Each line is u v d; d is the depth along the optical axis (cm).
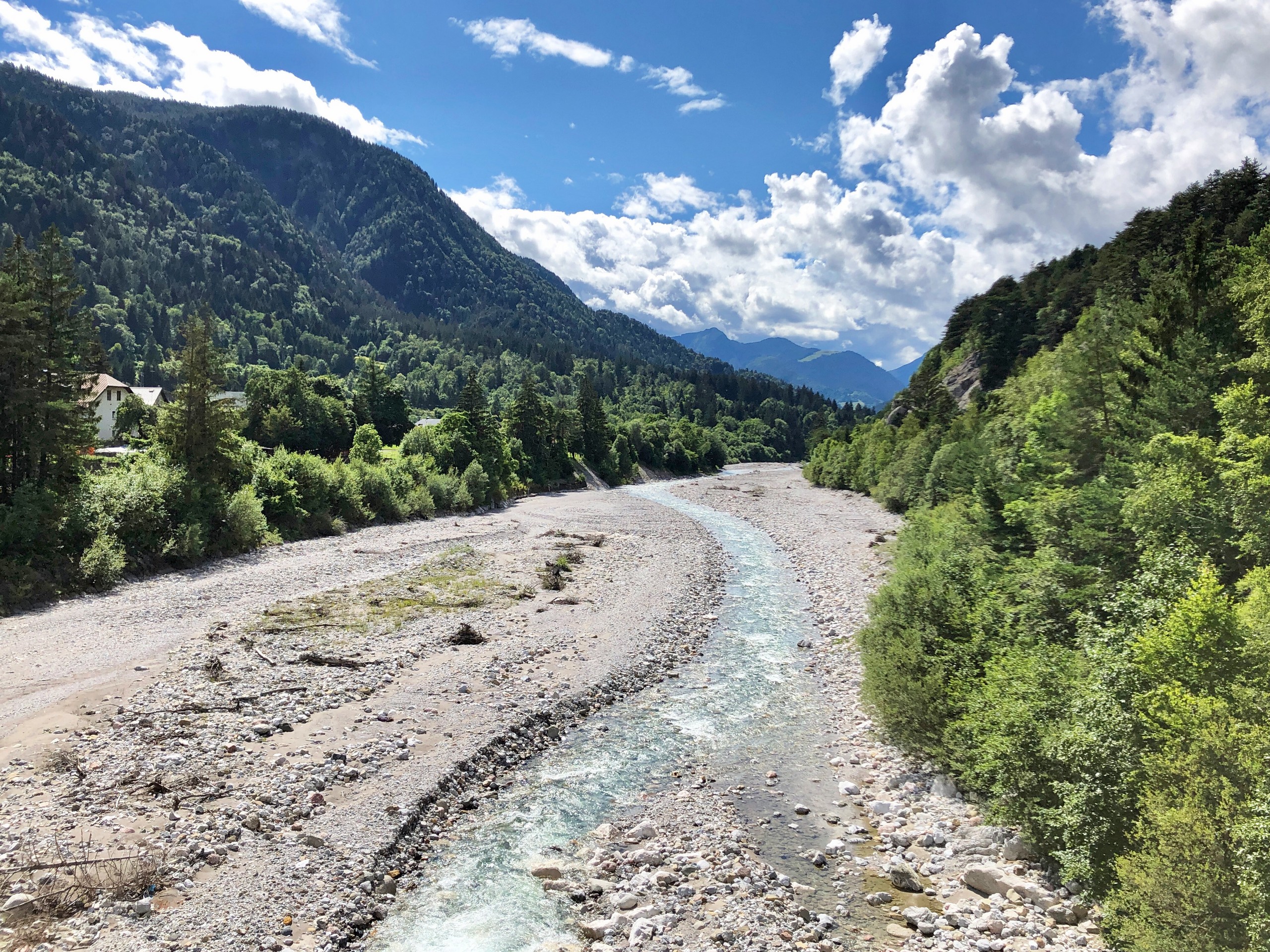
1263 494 1568
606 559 4147
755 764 1703
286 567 3622
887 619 1958
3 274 3194
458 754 1634
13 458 3228
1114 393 2678
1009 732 1321
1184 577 1411
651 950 1009
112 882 1083
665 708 2052
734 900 1133
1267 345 2036
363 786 1467
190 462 4059
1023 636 1684
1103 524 1948
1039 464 2955
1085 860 1086
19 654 2147
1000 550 2625
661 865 1252
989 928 1055
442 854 1292
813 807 1488
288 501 4597
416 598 3016
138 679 1936
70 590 2931
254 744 1617
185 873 1136
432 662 2247
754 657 2522
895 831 1385
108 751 1516
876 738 1831
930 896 1170
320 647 2317
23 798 1314
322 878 1158
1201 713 991
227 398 4234
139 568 3341
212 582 3231
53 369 3334
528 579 3472
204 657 2141
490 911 1119
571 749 1766
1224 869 861
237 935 1012
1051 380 4997
